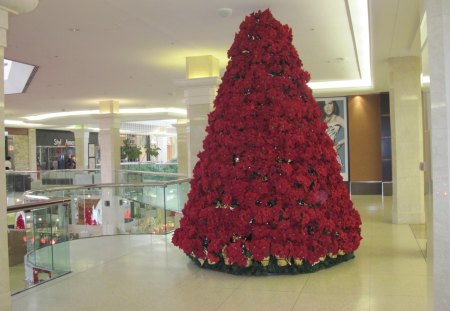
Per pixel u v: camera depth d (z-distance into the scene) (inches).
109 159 633.0
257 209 209.9
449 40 130.3
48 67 392.8
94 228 423.2
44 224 237.3
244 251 211.8
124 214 414.9
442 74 131.7
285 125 215.9
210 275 216.2
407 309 166.7
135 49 335.9
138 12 252.1
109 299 186.7
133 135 1235.2
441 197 132.6
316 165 220.8
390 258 243.9
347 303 174.1
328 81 517.3
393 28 275.1
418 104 355.6
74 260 260.5
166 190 388.2
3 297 146.5
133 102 656.4
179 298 185.2
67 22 266.7
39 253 234.4
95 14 253.4
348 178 598.2
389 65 366.3
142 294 191.6
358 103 592.7
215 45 328.5
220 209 220.1
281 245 208.4
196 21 271.4
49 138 1083.3
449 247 131.3
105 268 237.8
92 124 971.3
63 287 205.2
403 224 357.4
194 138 350.6
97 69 406.0
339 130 599.5
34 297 191.6
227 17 264.1
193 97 350.9
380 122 585.6
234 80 229.5
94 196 424.8
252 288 194.7
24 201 281.6
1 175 147.5
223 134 226.7
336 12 261.7
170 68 406.6
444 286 132.1
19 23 266.7
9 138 971.3
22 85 459.8
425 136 152.6
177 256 258.8
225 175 219.8
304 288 193.2
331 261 227.1
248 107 219.0
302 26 288.4
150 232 391.2
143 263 245.4
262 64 223.6
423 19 151.9
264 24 227.8
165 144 1434.5
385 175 580.1
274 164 214.7
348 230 235.0
